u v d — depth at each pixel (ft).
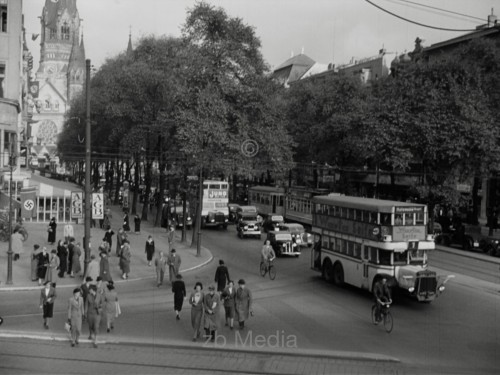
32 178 207.10
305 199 184.03
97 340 63.46
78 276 102.27
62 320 72.64
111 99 185.16
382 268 85.97
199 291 65.31
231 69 139.33
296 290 96.58
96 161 277.23
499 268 122.21
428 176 160.97
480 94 154.20
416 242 85.66
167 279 103.76
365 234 90.17
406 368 56.18
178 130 140.56
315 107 203.00
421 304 87.86
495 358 60.90
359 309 83.51
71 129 301.63
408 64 184.03
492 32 199.82
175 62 171.94
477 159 151.53
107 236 126.11
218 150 137.69
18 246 113.70
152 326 70.90
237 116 138.00
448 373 54.90
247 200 268.41
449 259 134.62
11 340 62.49
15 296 86.38
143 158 212.02
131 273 107.45
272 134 143.43
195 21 139.54
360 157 188.96
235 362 56.70
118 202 272.92
